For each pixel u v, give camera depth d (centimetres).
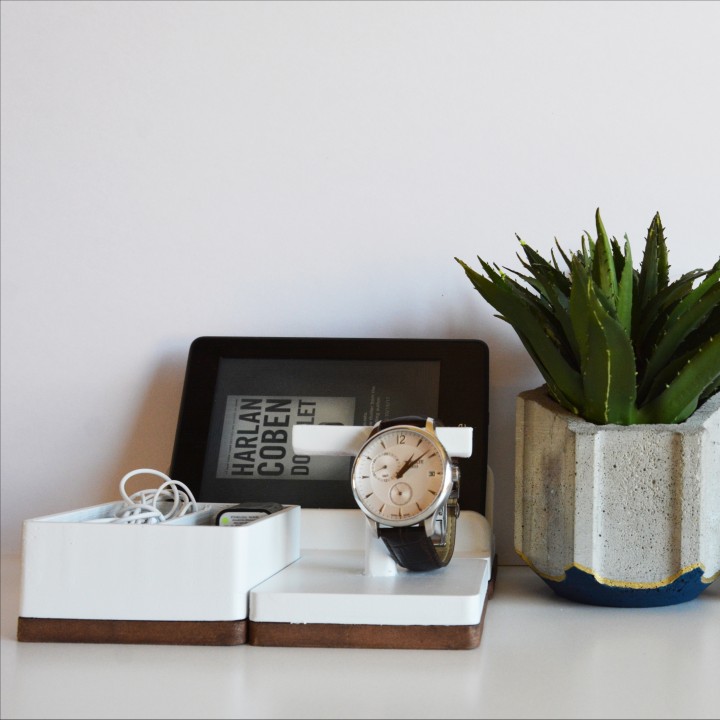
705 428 75
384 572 73
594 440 75
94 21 110
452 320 104
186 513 80
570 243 102
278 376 98
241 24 108
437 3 105
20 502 109
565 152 102
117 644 67
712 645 67
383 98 105
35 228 110
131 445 108
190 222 108
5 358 110
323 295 106
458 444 74
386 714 52
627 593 76
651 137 101
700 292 77
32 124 110
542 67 103
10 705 54
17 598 84
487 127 104
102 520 73
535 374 101
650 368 78
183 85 109
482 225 103
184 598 67
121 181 109
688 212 101
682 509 75
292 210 106
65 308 109
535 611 78
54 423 109
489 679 59
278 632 66
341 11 106
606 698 55
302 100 107
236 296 107
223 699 55
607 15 103
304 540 88
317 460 94
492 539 90
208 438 96
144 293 108
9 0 111
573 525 76
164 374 108
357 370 97
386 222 105
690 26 101
